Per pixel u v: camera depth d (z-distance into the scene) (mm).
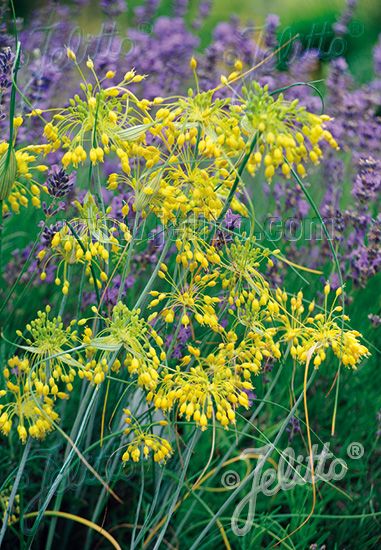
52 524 2057
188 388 1643
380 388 2854
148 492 2416
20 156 1675
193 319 2617
